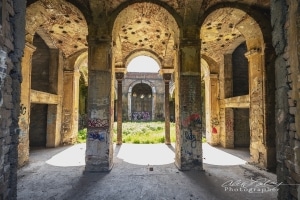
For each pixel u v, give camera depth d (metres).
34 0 6.49
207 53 11.37
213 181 5.50
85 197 4.50
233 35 9.34
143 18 8.00
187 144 6.46
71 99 11.82
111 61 6.54
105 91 6.39
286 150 3.31
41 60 11.10
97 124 6.32
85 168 6.25
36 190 4.87
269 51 6.78
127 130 18.09
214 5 6.73
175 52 7.24
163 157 8.47
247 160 7.91
